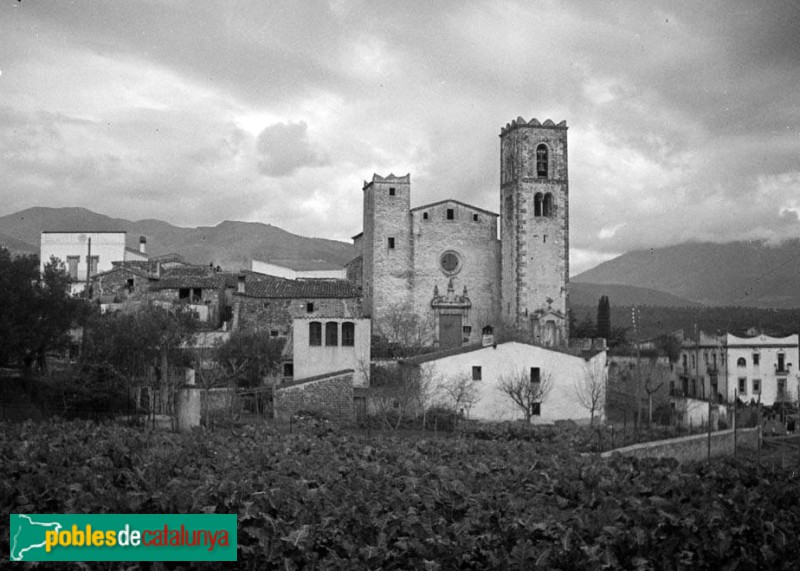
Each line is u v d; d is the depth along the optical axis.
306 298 105.00
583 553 33.97
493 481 46.75
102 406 71.81
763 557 35.81
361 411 77.12
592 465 51.75
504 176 124.75
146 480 42.50
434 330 120.44
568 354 85.00
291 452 52.94
